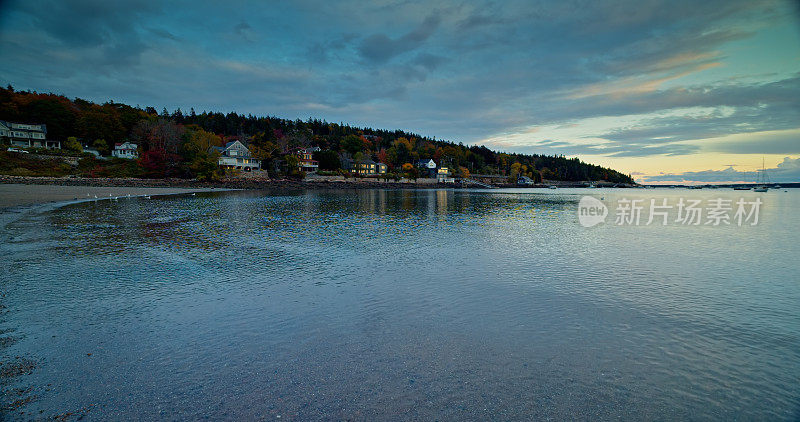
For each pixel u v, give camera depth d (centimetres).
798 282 1595
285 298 1315
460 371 831
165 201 5662
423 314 1174
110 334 997
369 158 16688
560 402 721
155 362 852
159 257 1930
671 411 701
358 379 793
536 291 1425
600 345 970
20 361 844
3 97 11344
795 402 734
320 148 16425
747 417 688
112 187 7912
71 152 9544
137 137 11144
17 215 3488
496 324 1098
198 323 1082
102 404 694
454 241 2539
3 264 1714
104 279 1514
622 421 669
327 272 1688
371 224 3453
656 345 976
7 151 8388
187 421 650
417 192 11794
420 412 684
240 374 807
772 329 1089
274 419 658
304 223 3450
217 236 2625
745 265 1917
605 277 1642
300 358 881
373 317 1145
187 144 10338
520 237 2745
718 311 1234
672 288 1487
